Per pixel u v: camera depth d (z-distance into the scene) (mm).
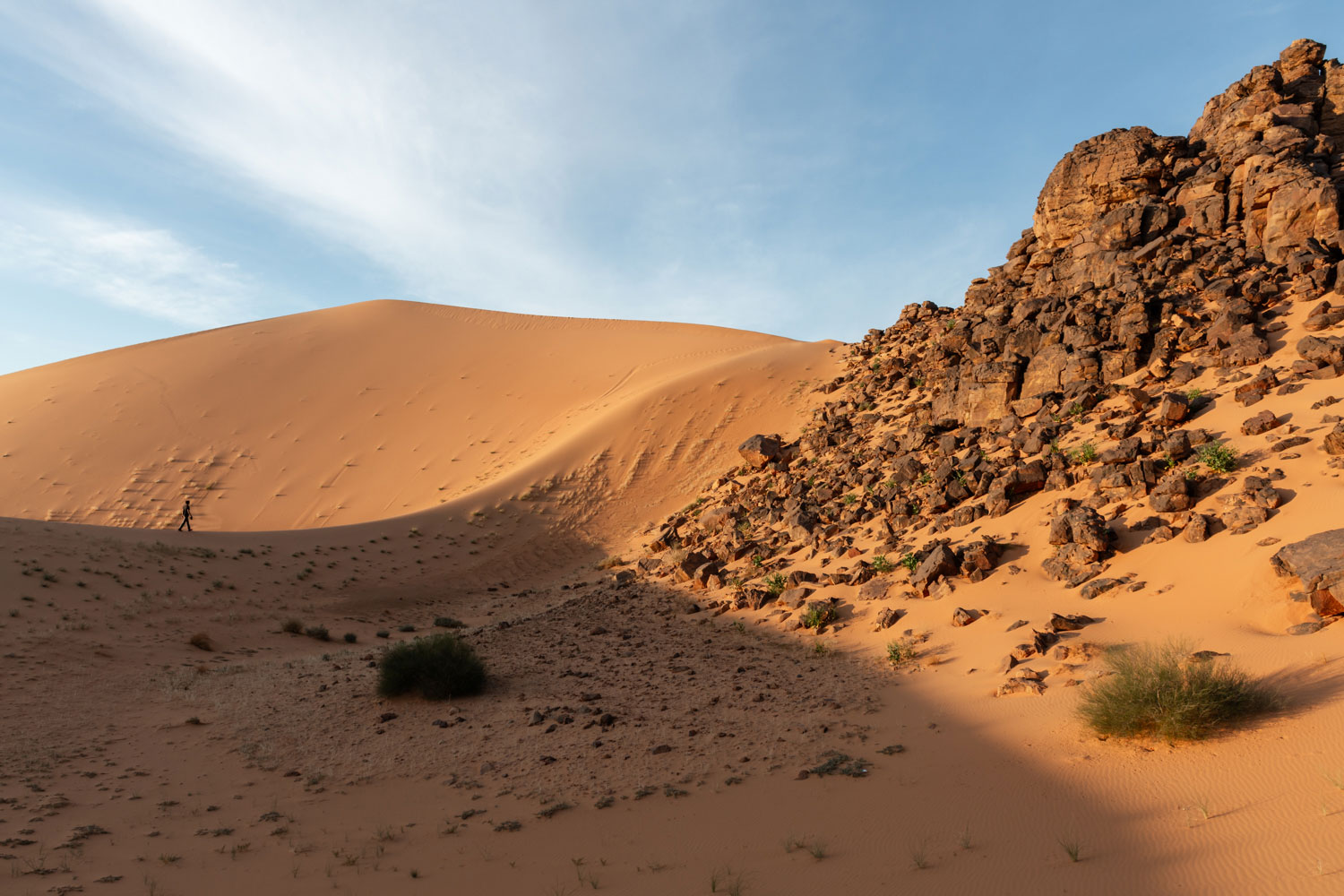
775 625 19422
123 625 20875
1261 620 11938
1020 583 16703
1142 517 16734
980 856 6848
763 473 35156
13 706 13828
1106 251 29156
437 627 26594
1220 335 21797
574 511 39969
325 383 72625
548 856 7883
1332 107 28125
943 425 27406
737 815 8609
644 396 50156
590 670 17125
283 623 24469
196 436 63312
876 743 10750
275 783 10711
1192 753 8320
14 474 58219
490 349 81250
